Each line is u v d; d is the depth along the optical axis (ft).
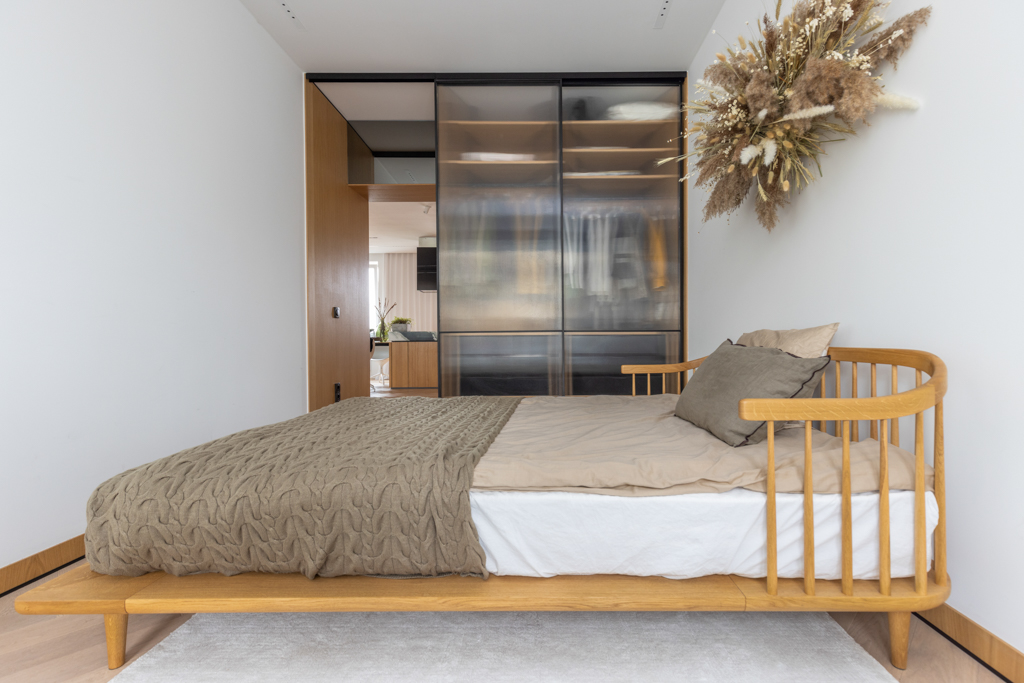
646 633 4.19
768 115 5.69
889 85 4.90
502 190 11.39
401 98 12.54
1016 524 3.62
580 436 4.92
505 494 3.75
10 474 5.16
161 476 3.86
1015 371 3.63
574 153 11.41
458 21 9.57
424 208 21.81
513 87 11.48
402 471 3.79
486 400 7.73
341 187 13.41
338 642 4.11
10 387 5.16
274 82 10.32
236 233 9.02
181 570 3.75
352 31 9.95
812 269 6.21
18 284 5.24
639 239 11.38
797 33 5.43
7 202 5.13
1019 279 3.60
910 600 3.52
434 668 3.77
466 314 11.39
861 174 5.28
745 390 4.69
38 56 5.43
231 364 8.84
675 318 11.36
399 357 22.95
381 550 3.68
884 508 3.52
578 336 11.41
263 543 3.67
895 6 4.88
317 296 11.99
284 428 5.35
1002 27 3.71
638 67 11.23
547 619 4.43
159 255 7.14
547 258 11.35
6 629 4.41
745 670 3.71
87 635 4.31
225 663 3.85
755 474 3.74
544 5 9.08
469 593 3.58
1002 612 3.73
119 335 6.44
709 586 3.65
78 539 5.82
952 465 4.17
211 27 8.33
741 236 8.30
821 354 5.28
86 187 5.98
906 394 3.48
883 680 3.60
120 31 6.49
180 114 7.59
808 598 3.52
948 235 4.20
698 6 9.12
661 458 3.98
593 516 3.67
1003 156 3.71
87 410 5.98
